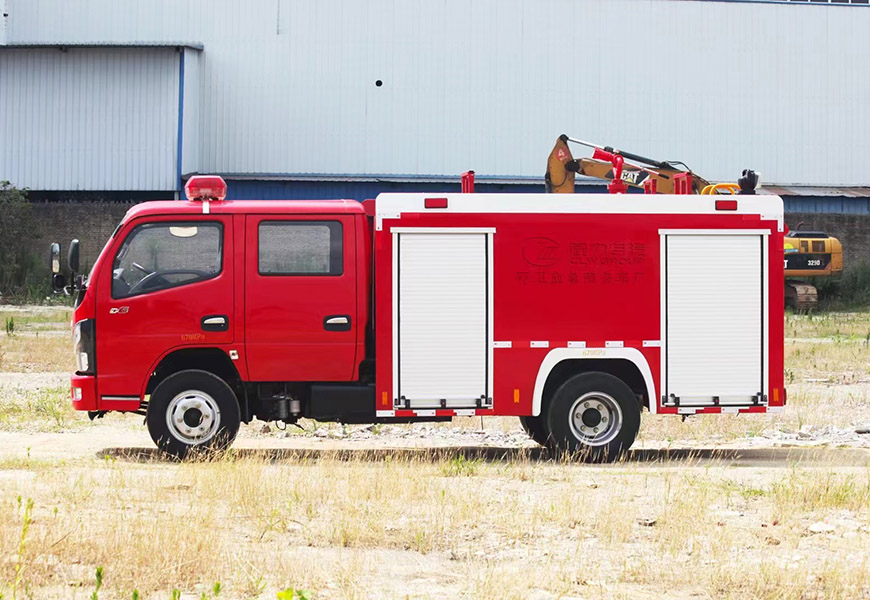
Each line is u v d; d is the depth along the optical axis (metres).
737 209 17.28
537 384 16.91
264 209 16.70
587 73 76.25
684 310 17.16
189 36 75.12
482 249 16.84
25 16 75.50
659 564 10.30
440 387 16.77
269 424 22.03
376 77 75.12
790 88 78.00
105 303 16.47
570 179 33.12
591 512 12.62
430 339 16.75
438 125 75.38
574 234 17.02
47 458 16.83
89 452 17.86
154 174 71.06
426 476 14.71
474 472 15.68
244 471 14.09
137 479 14.37
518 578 9.65
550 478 15.23
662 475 15.60
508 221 16.89
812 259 68.12
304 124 75.12
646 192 21.52
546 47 76.00
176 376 16.53
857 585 9.59
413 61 75.31
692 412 17.16
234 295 16.58
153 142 71.12
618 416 17.03
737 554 10.80
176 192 71.69
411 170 75.38
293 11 75.00
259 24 74.94
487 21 75.62
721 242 17.25
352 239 16.75
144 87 71.19
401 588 9.41
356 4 75.06
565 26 76.00
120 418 22.58
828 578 9.75
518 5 75.75
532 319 16.91
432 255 16.77
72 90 71.25
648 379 17.11
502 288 16.86
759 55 77.75
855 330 51.75
